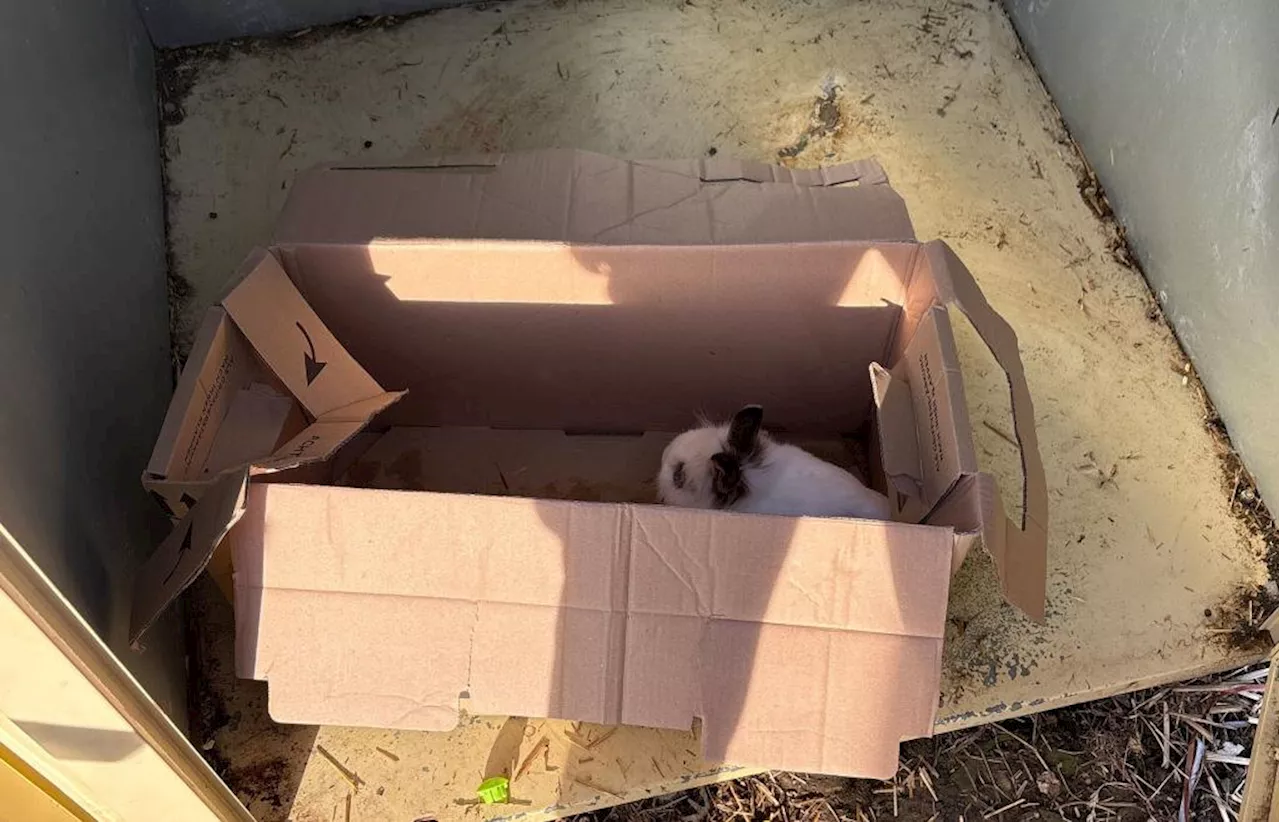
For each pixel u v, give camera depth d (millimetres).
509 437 1884
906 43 2305
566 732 1596
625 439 1892
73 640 912
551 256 1453
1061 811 1653
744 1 2361
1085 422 1886
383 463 1844
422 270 1485
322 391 1428
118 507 1504
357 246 1455
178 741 1125
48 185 1503
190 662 1665
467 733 1598
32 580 872
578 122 2225
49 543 1236
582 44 2320
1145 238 2016
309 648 1212
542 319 1578
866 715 1185
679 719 1196
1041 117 2223
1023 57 2299
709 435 1707
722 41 2314
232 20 2271
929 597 1154
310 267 1487
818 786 1666
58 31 1669
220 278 2025
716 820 1644
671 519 1160
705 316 1558
